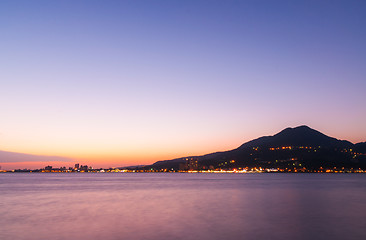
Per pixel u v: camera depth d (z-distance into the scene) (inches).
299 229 1250.0
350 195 2807.6
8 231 1210.6
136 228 1268.5
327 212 1710.1
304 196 2719.0
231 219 1486.2
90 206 2004.2
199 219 1486.2
